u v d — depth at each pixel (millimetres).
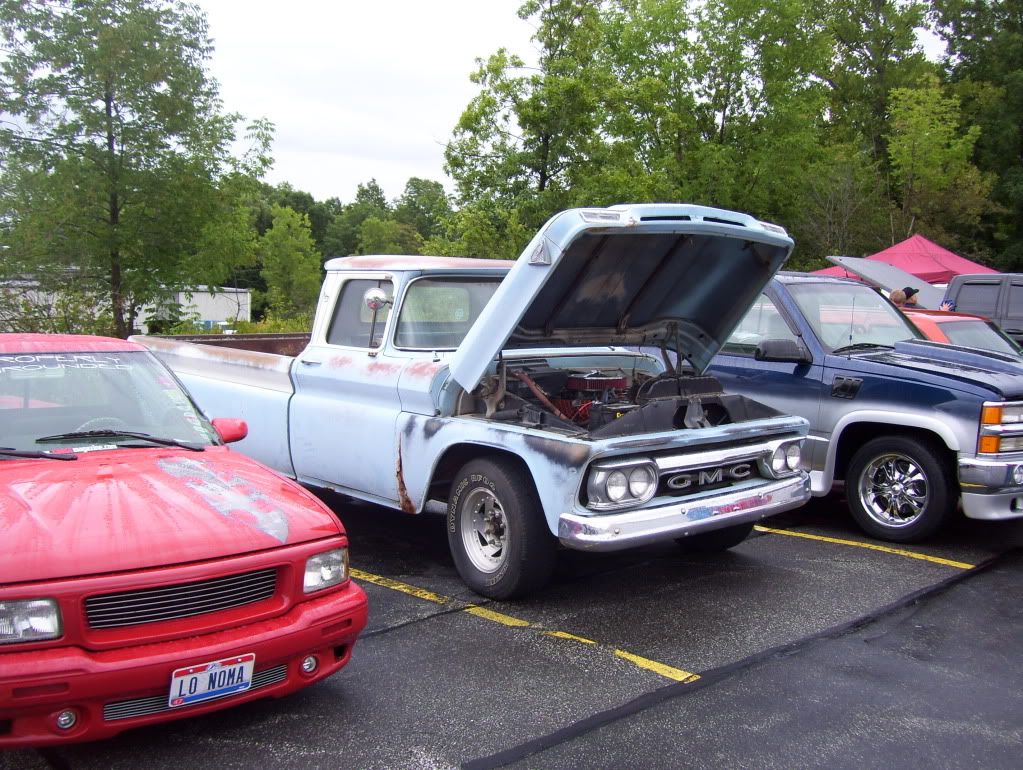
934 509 6328
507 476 4957
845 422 6719
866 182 34312
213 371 7258
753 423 5344
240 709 3762
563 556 6180
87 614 2998
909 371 6465
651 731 3609
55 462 3861
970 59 46469
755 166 30250
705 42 30344
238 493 3738
